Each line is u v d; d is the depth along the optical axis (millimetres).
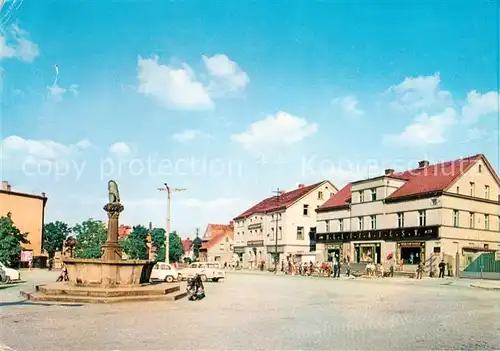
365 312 17109
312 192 78438
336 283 37938
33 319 14273
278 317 15438
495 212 54500
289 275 57188
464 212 51125
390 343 10953
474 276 45406
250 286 33375
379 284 36531
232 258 99062
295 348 10281
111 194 23484
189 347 10227
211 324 13594
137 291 20484
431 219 50188
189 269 40938
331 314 16422
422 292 27812
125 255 79875
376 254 57031
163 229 105750
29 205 64500
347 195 67188
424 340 11383
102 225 66250
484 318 15562
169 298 20656
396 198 54719
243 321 14352
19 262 58125
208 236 120688
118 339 11039
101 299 19078
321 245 66875
